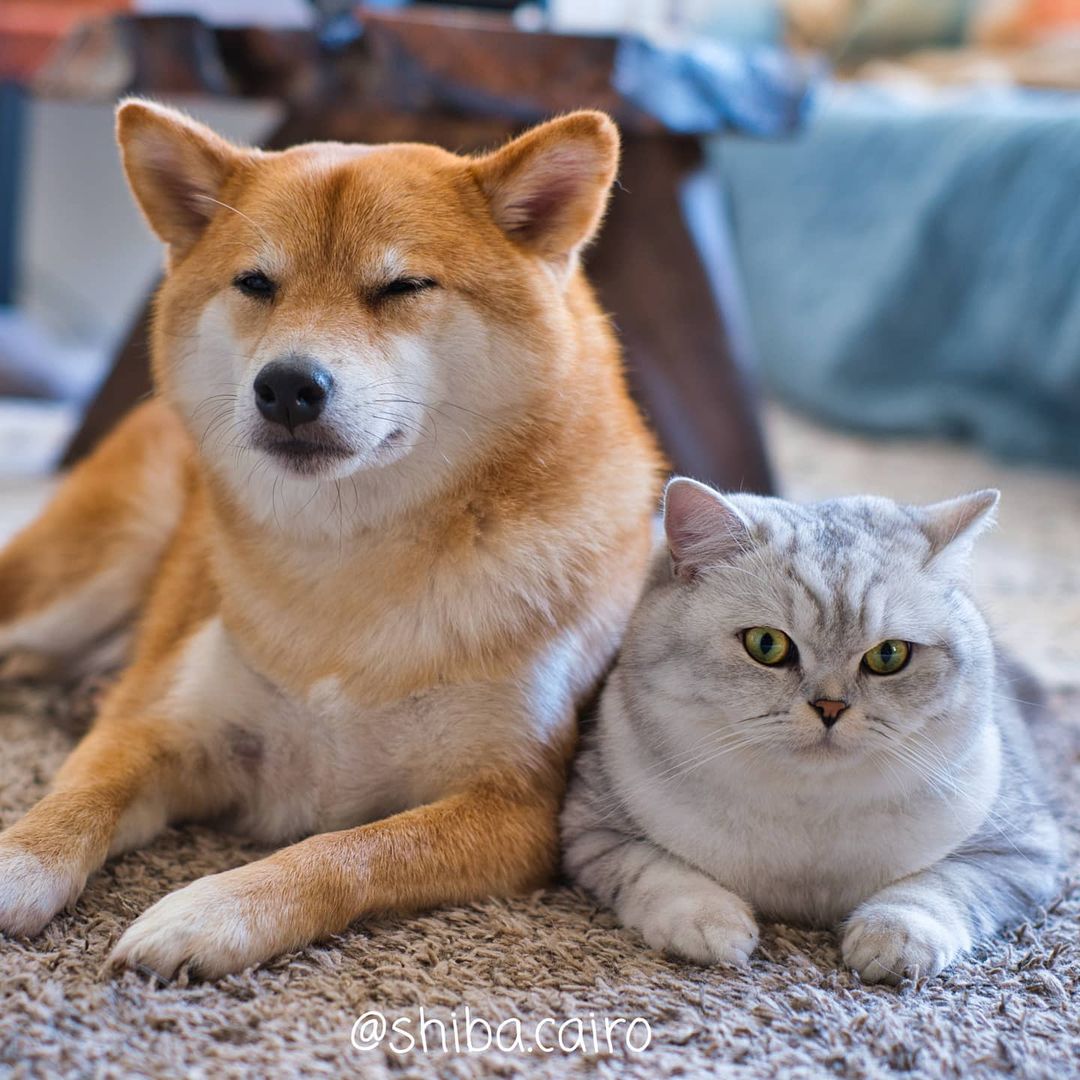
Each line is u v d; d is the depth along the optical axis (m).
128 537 1.99
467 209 1.48
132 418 2.10
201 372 1.50
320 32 2.49
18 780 1.60
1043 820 1.46
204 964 1.17
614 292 2.69
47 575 2.00
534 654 1.44
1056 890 1.44
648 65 2.46
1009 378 4.05
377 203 1.43
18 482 3.18
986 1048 1.12
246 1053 1.07
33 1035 1.07
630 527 1.57
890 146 4.54
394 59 2.44
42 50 3.50
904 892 1.29
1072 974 1.27
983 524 1.37
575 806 1.45
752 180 5.13
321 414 1.34
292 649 1.46
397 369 1.40
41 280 5.36
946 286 4.29
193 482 1.90
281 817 1.53
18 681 2.02
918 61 5.25
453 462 1.44
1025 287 3.96
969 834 1.34
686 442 2.73
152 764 1.46
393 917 1.33
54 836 1.31
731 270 2.85
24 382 4.34
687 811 1.33
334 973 1.21
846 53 5.46
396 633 1.43
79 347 5.21
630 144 2.64
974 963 1.28
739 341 2.76
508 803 1.42
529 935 1.31
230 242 1.47
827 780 1.27
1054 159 3.96
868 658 1.24
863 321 4.43
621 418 1.60
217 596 1.63
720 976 1.23
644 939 1.30
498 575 1.43
